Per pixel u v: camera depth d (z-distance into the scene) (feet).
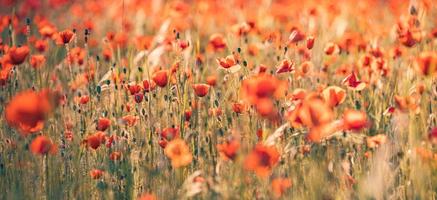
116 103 8.87
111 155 8.19
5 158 8.38
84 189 8.06
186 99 8.66
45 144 7.58
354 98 9.32
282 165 7.52
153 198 7.41
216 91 9.40
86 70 10.40
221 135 8.07
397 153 7.75
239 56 9.79
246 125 8.04
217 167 7.50
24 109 6.54
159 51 9.84
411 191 7.55
